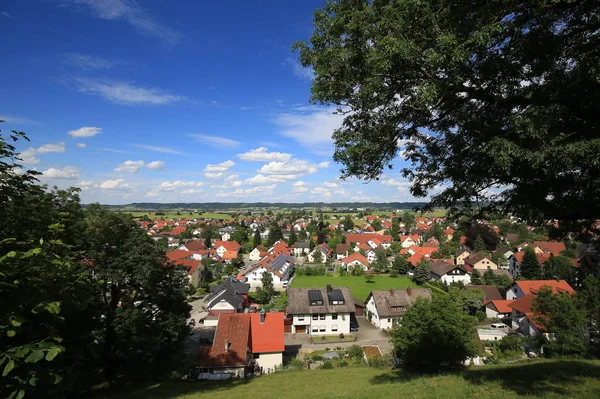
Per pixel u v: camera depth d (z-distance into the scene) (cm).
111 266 2048
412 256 7538
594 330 2430
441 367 1869
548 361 1683
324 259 9119
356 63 811
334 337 3884
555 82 688
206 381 2069
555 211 754
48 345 636
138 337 2083
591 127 685
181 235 12556
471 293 4438
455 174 867
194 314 4703
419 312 2050
